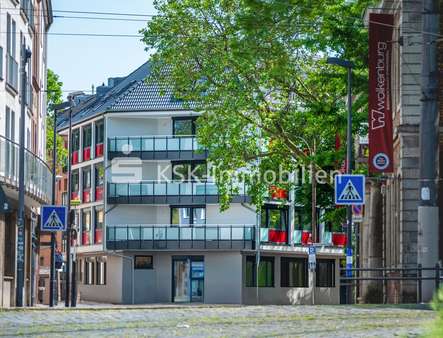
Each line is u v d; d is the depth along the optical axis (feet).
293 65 171.94
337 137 181.98
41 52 216.74
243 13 99.60
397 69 148.15
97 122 308.40
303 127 190.29
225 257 284.61
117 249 289.53
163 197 290.15
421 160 102.37
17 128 159.74
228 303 283.18
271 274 290.97
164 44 189.88
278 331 60.85
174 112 292.81
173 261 289.94
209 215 288.30
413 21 136.98
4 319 72.33
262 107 188.34
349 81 160.35
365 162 173.78
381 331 60.39
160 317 73.97
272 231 289.33
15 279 157.99
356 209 174.91
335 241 308.40
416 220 136.77
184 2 188.44
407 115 137.28
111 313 79.10
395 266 147.23
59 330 62.08
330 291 309.83
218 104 188.03
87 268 312.50
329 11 152.05
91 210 307.99
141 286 290.56
